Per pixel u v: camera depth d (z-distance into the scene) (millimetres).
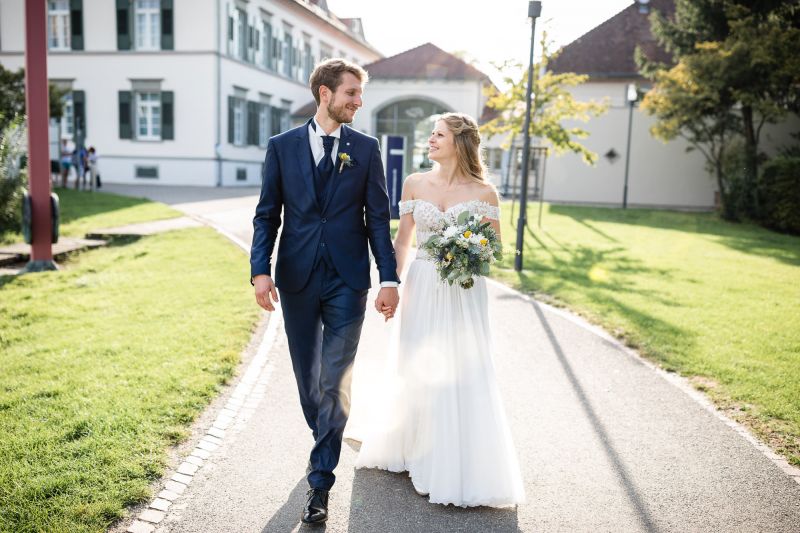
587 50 29594
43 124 9188
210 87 29078
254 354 5852
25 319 6527
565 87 28750
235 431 4207
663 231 17703
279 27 35031
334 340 3307
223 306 7402
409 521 3227
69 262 9984
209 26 28672
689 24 24828
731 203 21953
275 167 3344
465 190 3740
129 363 5285
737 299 8844
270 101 34812
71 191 22031
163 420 4207
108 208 16719
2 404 4328
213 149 29484
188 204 19156
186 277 8961
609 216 21953
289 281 3344
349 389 3363
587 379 5504
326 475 3223
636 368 5820
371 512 3303
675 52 25531
